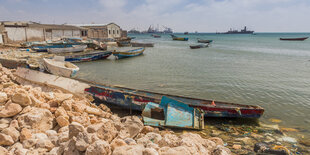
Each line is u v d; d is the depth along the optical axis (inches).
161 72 853.2
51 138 216.1
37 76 477.1
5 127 222.1
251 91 596.7
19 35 1469.0
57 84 442.0
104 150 173.8
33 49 1237.7
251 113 382.9
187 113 375.9
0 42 1325.0
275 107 476.7
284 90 608.7
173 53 1590.8
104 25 2628.0
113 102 428.1
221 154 221.5
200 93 576.7
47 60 709.9
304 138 332.2
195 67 981.8
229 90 606.5
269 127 373.4
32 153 183.9
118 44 2022.6
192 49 1968.5
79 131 204.2
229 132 349.4
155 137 250.5
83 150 180.9
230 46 2490.2
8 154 180.9
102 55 1162.0
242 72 871.7
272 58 1347.2
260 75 811.4
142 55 1429.6
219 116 393.7
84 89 444.8
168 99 394.9
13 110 239.8
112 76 768.9
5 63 756.6
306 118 414.9
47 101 318.3
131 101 412.8
